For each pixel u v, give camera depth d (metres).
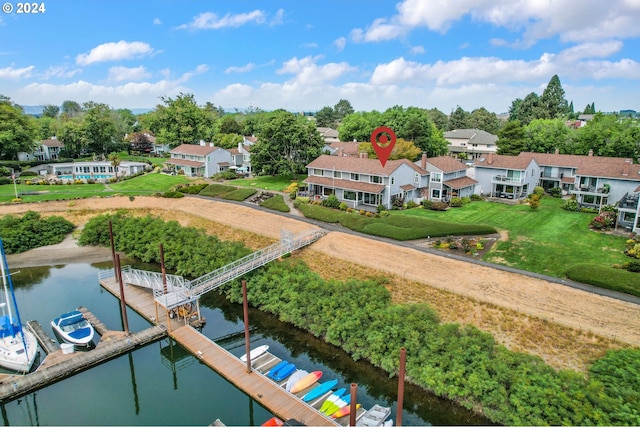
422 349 28.27
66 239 58.72
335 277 40.81
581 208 56.12
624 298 31.23
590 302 31.17
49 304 41.56
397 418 23.14
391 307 32.34
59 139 114.94
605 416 22.03
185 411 26.70
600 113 83.56
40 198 67.44
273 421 24.11
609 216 48.66
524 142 86.44
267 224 55.00
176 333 34.66
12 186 77.38
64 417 26.55
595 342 27.89
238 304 40.97
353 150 90.31
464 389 25.48
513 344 29.20
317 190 66.31
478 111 146.38
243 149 94.44
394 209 58.88
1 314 39.34
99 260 53.12
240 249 45.56
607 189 55.97
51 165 95.69
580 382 24.42
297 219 55.16
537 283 34.38
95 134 115.88
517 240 43.75
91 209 65.44
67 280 47.41
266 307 38.19
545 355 27.91
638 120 86.94
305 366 30.67
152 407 27.12
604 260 38.06
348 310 33.31
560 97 130.12
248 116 162.88
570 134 84.06
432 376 26.69
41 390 29.09
